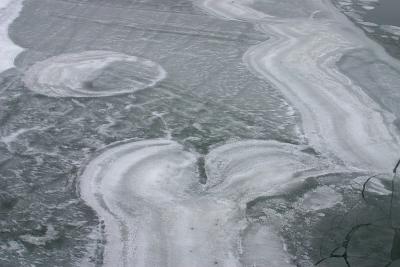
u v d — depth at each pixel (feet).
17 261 15.39
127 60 29.53
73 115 23.66
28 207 17.69
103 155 20.70
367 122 23.20
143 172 19.63
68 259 15.52
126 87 26.37
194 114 23.95
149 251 15.84
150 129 22.71
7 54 29.63
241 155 20.85
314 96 25.55
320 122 23.26
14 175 19.33
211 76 27.76
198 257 15.67
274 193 18.66
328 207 18.02
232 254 15.85
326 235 16.78
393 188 18.92
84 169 19.79
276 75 27.84
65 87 26.18
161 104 24.81
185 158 20.66
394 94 25.76
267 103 24.97
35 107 24.18
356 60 29.68
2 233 16.49
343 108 24.40
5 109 23.86
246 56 30.27
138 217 17.30
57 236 16.43
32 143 21.39
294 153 21.01
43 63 28.71
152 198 18.24
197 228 16.89
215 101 25.14
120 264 15.34
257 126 23.00
